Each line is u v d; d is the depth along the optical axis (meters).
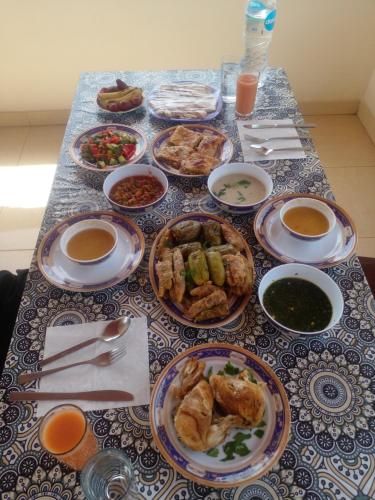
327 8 2.52
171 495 0.73
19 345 0.95
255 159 1.42
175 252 1.03
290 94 1.71
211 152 1.40
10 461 0.77
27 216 2.46
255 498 0.72
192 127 1.52
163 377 0.83
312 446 0.78
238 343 0.94
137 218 1.23
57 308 1.01
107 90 1.65
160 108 1.59
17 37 2.59
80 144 1.48
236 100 1.58
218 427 0.75
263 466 0.73
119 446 0.79
